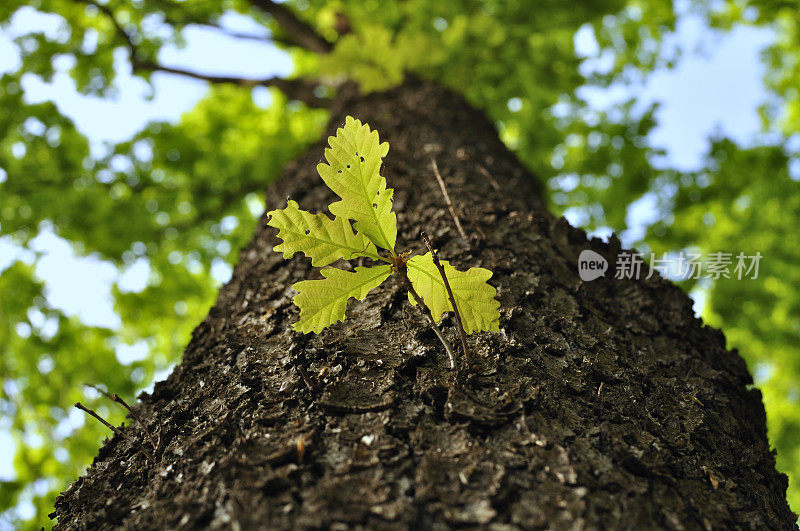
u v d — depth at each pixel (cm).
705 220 340
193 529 102
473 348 111
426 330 113
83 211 301
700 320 125
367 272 109
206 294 360
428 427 106
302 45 339
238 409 109
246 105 396
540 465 103
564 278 122
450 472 103
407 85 232
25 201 298
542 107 323
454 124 180
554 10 299
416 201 130
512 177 155
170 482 105
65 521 107
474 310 110
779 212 319
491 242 123
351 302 117
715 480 107
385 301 116
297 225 108
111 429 112
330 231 108
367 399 107
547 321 115
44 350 292
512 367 110
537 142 338
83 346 302
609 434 107
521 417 106
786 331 339
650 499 103
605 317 119
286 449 104
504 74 280
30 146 300
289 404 108
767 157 321
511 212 129
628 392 111
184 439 108
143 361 317
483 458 103
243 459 104
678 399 113
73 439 275
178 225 350
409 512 101
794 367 372
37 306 296
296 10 355
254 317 119
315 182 138
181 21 337
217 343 118
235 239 362
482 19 258
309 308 108
